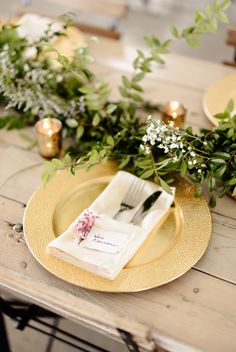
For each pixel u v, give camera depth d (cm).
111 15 144
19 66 92
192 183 80
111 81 106
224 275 68
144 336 56
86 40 119
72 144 90
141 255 69
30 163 87
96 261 65
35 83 90
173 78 108
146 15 257
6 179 83
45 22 117
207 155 75
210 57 225
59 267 66
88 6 146
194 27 86
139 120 93
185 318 62
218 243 73
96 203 74
